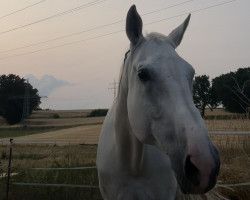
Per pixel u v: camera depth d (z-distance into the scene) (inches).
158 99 75.7
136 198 100.8
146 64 77.2
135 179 99.8
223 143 201.5
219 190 175.0
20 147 665.6
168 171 100.9
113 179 103.5
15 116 2460.6
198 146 64.2
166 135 73.9
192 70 77.6
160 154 100.3
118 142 98.7
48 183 229.6
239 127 205.6
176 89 72.5
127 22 88.0
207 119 252.4
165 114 73.6
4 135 1491.1
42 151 456.8
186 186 68.5
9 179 232.7
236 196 174.2
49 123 2188.7
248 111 190.2
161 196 100.5
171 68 74.9
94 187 202.4
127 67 92.6
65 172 234.4
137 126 84.0
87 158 304.2
